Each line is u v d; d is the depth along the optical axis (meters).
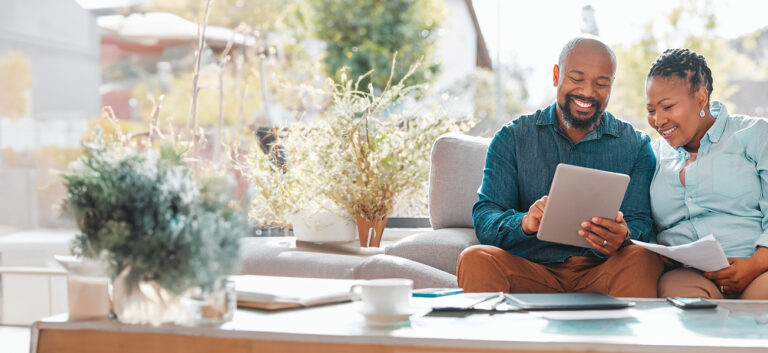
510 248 1.96
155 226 1.18
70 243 1.22
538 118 2.13
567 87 2.00
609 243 1.73
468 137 2.49
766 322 1.21
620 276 1.81
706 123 1.95
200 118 6.50
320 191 2.45
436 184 2.43
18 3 5.36
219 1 7.29
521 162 2.10
